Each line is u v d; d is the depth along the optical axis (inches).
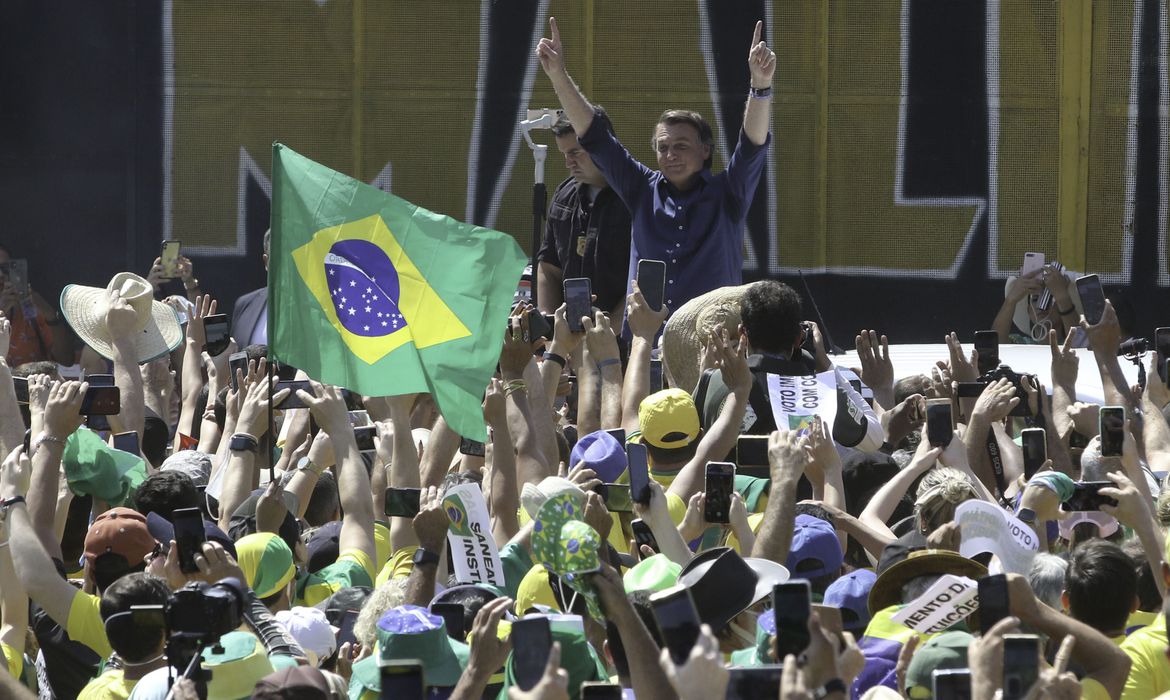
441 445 729.0
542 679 342.0
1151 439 745.6
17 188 1797.5
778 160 1803.6
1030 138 1790.1
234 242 1803.6
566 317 784.9
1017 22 1780.3
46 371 973.8
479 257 722.8
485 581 529.3
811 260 1809.8
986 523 552.7
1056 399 796.0
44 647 596.7
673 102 1792.6
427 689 449.1
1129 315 1681.8
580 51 1790.1
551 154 1801.2
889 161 1798.7
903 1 1779.0
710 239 1047.0
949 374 854.5
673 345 833.5
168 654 416.5
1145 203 1791.3
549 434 716.0
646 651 391.9
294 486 693.3
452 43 1796.3
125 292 962.1
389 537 714.8
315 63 1798.7
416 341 716.0
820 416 688.4
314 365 716.7
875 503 636.7
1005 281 1800.0
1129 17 1777.8
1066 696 355.6
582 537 395.2
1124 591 501.4
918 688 426.6
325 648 534.9
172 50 1792.6
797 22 1788.9
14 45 1777.8
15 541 556.4
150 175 1798.7
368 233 727.1
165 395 1020.5
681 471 649.6
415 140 1804.9
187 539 493.7
